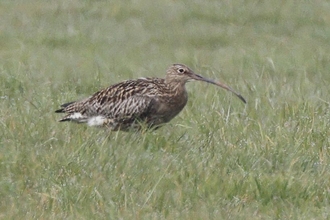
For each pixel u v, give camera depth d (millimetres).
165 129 27781
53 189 21609
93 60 43281
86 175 22469
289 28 52000
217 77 36594
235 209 20953
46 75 37594
